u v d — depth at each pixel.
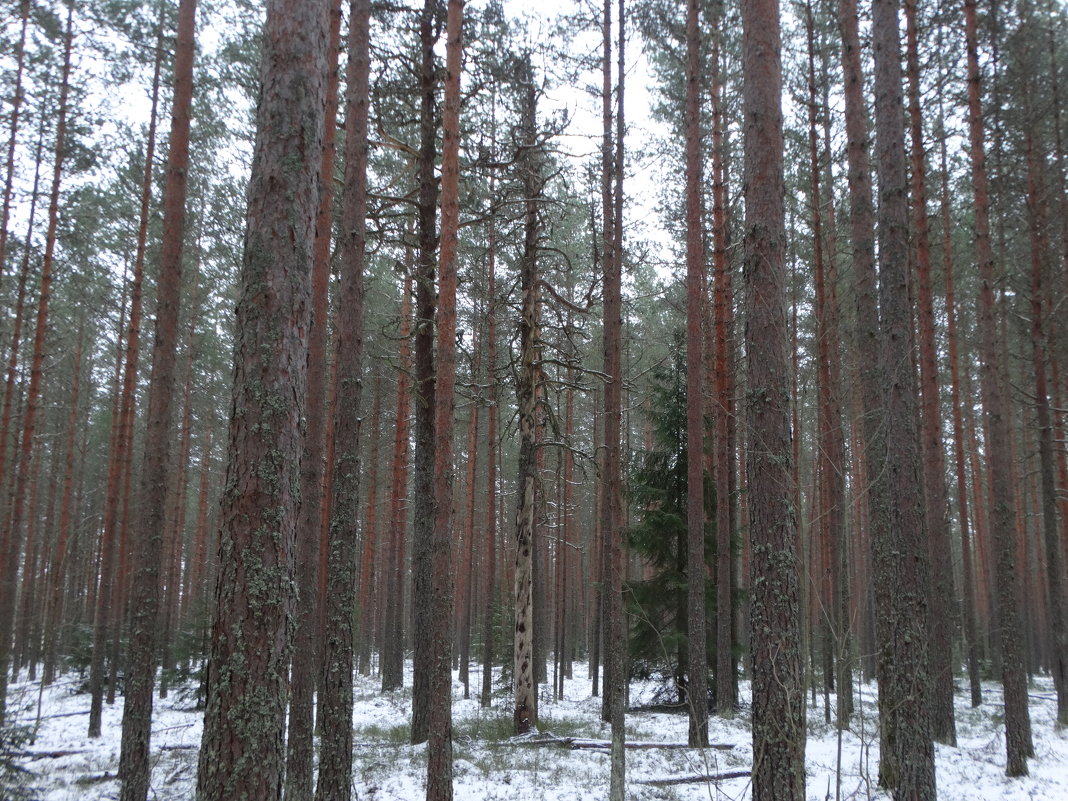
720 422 16.39
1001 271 17.94
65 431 30.41
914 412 9.02
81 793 11.13
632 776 11.02
